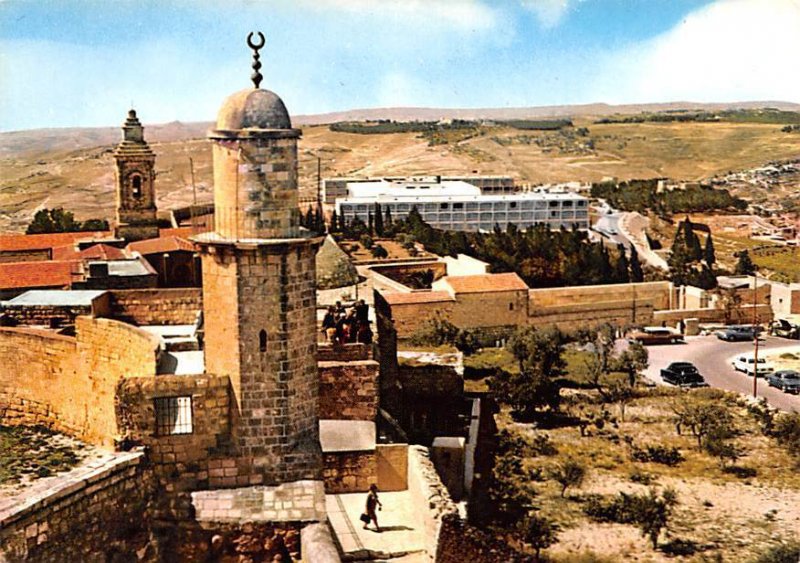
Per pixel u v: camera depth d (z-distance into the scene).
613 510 43.91
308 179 199.25
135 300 38.91
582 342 93.12
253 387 23.91
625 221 182.50
